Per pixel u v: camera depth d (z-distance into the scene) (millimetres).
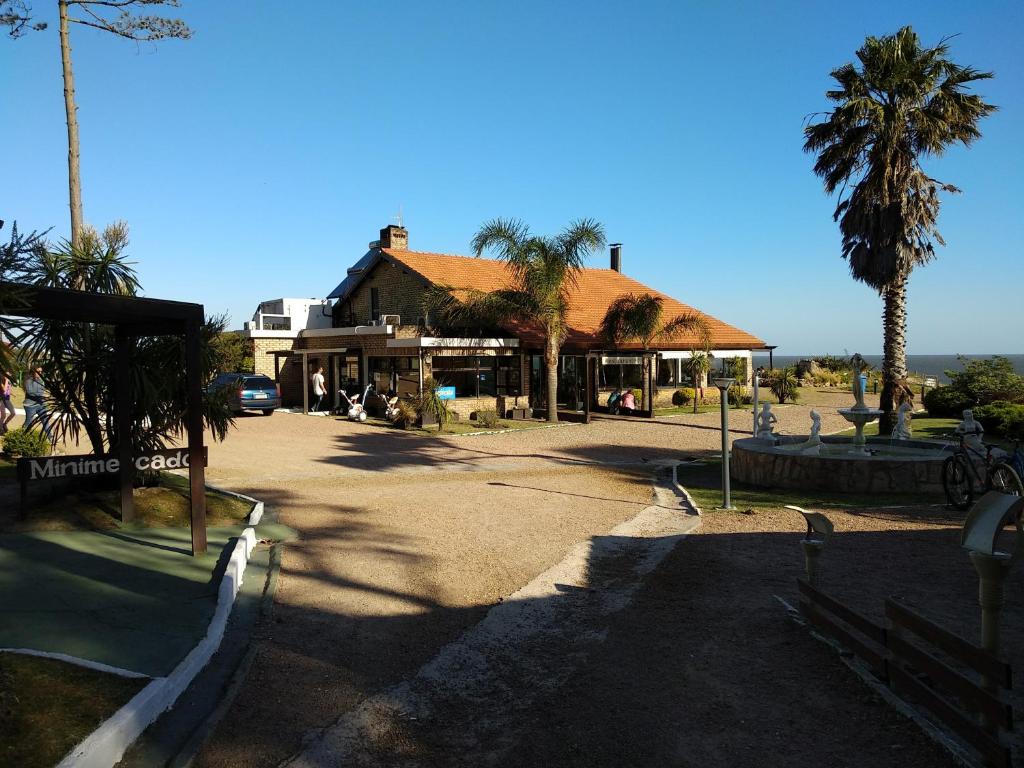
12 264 4684
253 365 28625
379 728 4191
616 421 24297
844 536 8664
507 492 11914
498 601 6504
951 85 18234
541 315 23000
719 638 5547
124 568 6883
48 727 3609
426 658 5230
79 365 9438
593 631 5777
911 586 6602
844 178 19062
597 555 8117
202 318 7590
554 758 3867
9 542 7645
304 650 5312
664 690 4680
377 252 28078
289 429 21141
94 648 4910
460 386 25406
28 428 11508
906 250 18547
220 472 13438
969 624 5605
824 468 12000
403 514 10023
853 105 17625
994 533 3465
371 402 25484
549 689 4730
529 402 26797
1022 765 3562
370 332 25375
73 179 14875
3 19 13234
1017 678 4621
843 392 37312
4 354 4234
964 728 3629
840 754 3820
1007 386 23438
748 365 35406
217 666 4945
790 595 6488
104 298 6637
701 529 9320
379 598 6535
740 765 3758
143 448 9953
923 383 33969
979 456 10023
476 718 4336
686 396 30016
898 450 14141
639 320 24156
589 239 22016
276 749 3920
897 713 4223
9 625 5242
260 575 7074
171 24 15320
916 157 18531
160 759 3740
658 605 6379
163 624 5473
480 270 29094
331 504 10594
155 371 9688
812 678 4770
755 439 14633
